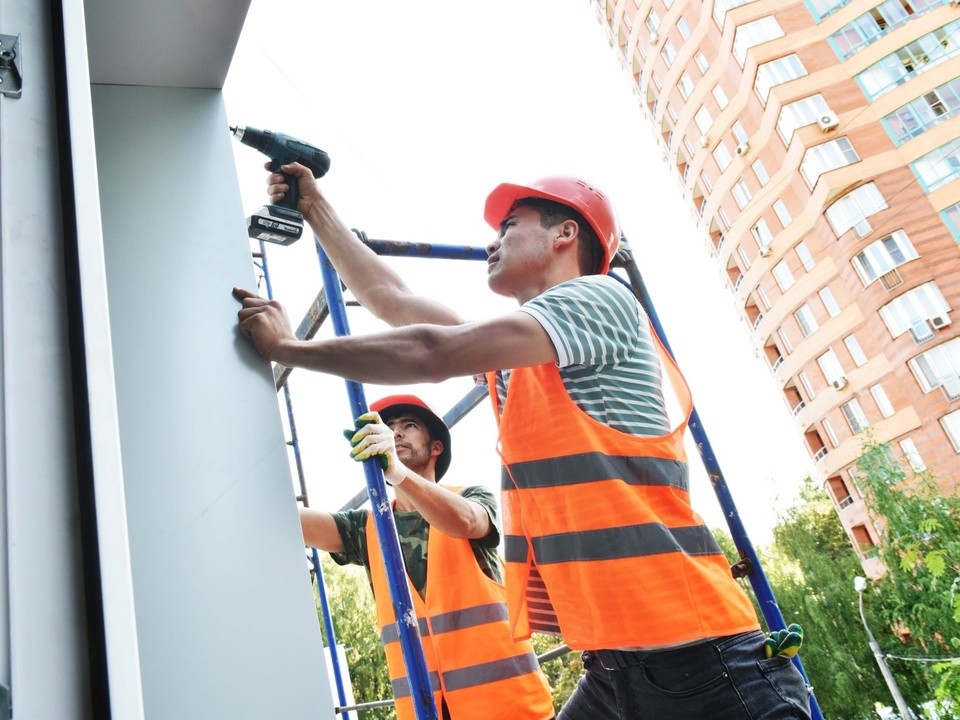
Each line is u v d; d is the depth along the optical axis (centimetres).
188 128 132
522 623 144
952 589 1702
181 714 85
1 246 61
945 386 2212
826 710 2227
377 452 171
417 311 172
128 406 101
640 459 134
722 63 2725
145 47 125
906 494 2225
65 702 51
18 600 52
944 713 1533
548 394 139
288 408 443
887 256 2312
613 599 123
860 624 2244
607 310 142
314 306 261
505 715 217
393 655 249
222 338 114
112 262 113
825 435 2606
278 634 93
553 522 134
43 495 55
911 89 2338
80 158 66
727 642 125
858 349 2442
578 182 167
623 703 130
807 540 2406
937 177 2283
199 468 100
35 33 72
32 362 59
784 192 2594
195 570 93
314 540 263
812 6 2517
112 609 52
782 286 2677
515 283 165
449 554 239
